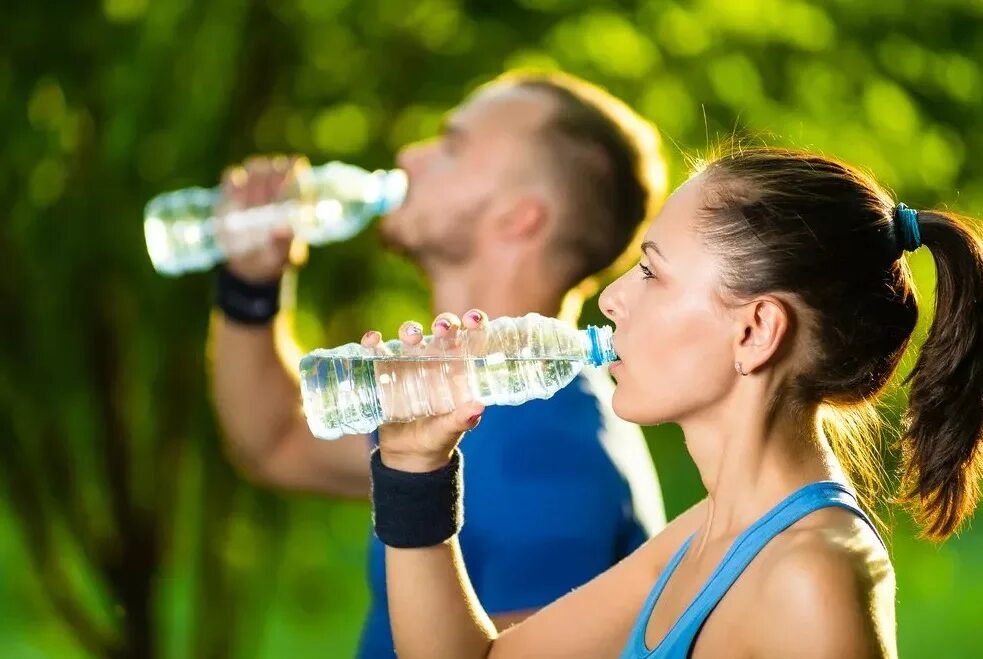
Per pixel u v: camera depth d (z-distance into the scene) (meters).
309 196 3.82
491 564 2.87
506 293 3.32
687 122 5.19
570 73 5.20
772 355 2.05
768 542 1.98
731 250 2.06
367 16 5.26
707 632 1.99
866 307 2.06
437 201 3.34
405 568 2.31
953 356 2.09
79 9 5.29
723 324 2.06
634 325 2.13
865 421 2.30
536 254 3.31
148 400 5.73
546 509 2.87
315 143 5.38
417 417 2.27
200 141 5.26
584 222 3.32
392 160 5.34
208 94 5.28
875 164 5.33
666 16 5.23
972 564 14.10
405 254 3.48
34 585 6.55
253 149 5.33
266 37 5.27
